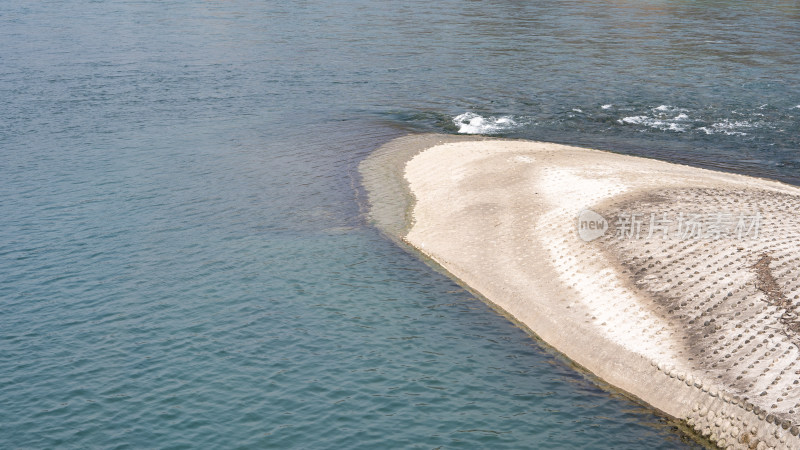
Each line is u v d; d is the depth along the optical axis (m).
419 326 23.64
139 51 66.88
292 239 29.84
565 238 27.09
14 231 30.25
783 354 19.53
